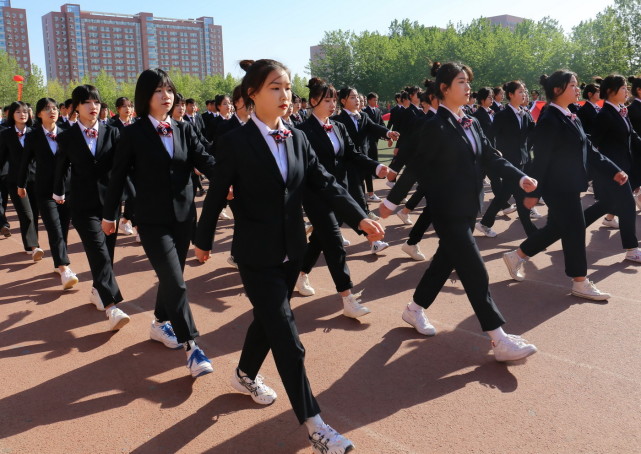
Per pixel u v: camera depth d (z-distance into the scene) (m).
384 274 5.48
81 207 4.22
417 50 57.19
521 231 7.17
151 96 3.45
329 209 4.18
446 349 3.73
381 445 2.68
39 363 3.70
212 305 4.76
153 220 3.46
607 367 3.39
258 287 2.57
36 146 5.28
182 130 3.63
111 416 3.02
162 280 3.39
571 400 3.03
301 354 2.54
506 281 5.12
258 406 3.08
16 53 157.88
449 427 2.81
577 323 4.08
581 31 51.78
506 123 6.75
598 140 5.81
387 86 58.97
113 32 163.62
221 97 9.71
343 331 4.09
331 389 3.23
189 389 3.30
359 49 63.09
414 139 3.55
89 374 3.52
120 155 3.47
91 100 4.25
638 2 48.31
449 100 3.44
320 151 4.51
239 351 3.81
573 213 4.45
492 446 2.64
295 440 2.75
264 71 2.48
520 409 2.96
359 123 5.84
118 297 4.33
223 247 6.88
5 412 3.08
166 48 172.62
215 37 181.88
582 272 4.52
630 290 4.76
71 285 5.23
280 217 2.57
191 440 2.77
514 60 50.81
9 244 7.31
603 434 2.71
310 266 4.87
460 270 3.47
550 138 4.32
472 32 57.28
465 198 3.40
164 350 3.87
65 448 2.73
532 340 3.83
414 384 3.27
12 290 5.30
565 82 4.30
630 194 5.45
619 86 5.68
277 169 2.53
